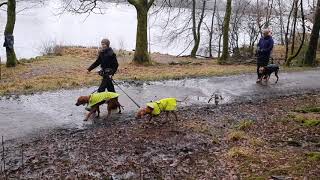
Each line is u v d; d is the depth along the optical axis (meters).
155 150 8.88
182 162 8.20
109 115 11.45
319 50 33.06
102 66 11.86
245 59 27.66
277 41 45.06
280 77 18.88
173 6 35.31
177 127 10.56
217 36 43.22
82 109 12.34
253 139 9.48
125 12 78.19
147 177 7.46
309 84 17.23
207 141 9.50
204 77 18.78
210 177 7.43
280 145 9.18
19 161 8.20
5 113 11.74
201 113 12.10
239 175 7.43
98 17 68.44
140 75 19.05
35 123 10.78
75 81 17.02
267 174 7.32
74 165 8.01
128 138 9.66
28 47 38.75
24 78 18.34
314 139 9.53
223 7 42.28
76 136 9.77
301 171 7.39
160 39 48.41
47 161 8.20
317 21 22.86
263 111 12.51
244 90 15.74
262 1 40.84
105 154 8.61
